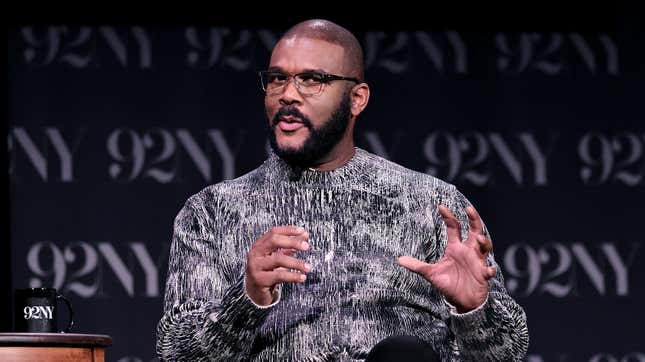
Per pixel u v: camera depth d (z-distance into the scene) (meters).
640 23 14.72
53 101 14.09
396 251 7.55
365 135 14.45
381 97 14.50
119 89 14.21
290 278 6.48
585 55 14.70
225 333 6.91
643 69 14.67
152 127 14.20
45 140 14.04
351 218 7.56
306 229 7.51
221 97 14.33
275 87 7.59
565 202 14.50
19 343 7.37
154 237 14.08
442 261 6.76
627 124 14.63
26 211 13.91
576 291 14.37
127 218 14.05
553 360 14.26
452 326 7.02
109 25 14.26
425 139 14.50
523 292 14.34
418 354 5.94
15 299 8.02
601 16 14.71
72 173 14.05
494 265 7.53
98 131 14.12
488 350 7.01
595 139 14.59
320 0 14.48
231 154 14.27
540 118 14.59
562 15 14.68
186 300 7.38
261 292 6.74
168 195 14.16
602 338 14.31
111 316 13.91
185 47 14.34
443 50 14.60
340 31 7.78
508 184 14.50
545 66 14.66
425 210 7.70
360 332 7.26
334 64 7.58
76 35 14.21
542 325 14.30
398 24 14.56
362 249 7.50
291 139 7.53
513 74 14.63
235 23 14.42
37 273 13.84
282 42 7.64
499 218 14.45
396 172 7.82
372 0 14.56
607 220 14.48
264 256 6.51
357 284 7.38
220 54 14.37
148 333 13.93
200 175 14.21
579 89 14.64
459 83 14.59
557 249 14.42
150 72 14.26
